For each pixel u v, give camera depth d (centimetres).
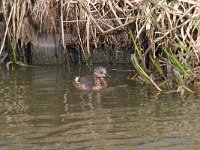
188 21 1605
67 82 1631
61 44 1830
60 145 1125
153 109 1358
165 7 1634
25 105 1404
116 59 1817
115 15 1706
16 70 1784
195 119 1273
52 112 1345
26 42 1842
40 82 1633
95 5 1755
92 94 1512
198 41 1590
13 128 1232
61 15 1739
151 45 1603
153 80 1603
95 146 1119
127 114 1323
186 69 1549
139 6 1678
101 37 1788
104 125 1241
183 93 1494
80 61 1839
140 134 1184
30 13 1811
